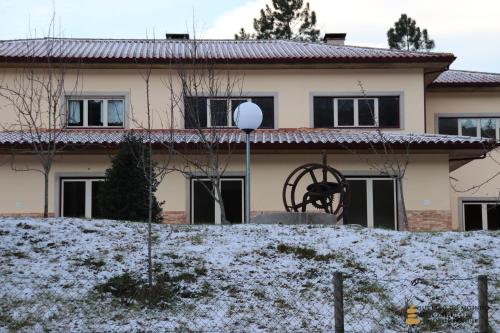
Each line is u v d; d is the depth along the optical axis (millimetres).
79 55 25188
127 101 25031
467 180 27453
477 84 27750
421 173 22750
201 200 22500
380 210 22734
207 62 24484
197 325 9492
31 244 12391
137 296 10445
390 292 10867
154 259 11797
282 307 10227
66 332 9086
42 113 24266
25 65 24547
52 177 22359
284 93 25484
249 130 16750
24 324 9258
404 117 25531
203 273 11383
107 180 17812
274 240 13016
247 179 16688
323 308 10219
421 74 25734
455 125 28312
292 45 29500
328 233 13555
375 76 25688
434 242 13359
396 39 56031
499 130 28219
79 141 21484
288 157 22656
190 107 22375
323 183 18219
